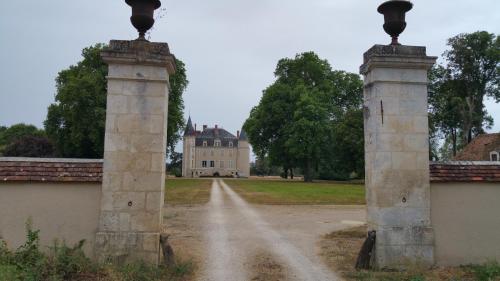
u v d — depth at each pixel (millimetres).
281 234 12242
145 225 7414
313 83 51969
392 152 7773
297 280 7117
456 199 7973
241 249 9859
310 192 31562
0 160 7512
